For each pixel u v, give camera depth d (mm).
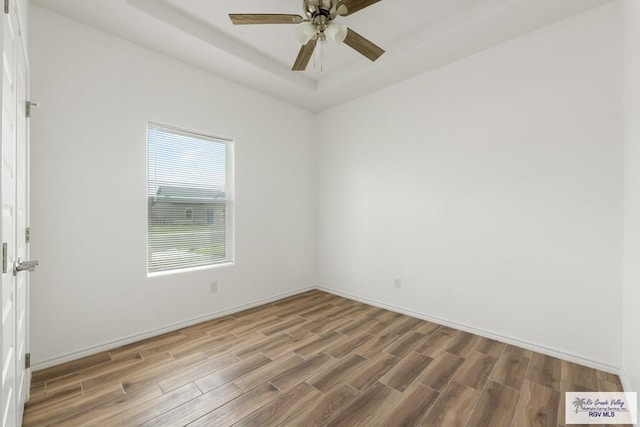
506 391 1783
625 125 1842
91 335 2223
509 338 2408
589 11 2033
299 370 2021
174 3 2193
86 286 2201
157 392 1767
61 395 1725
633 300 1680
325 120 3994
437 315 2863
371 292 3445
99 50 2264
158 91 2586
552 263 2199
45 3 1980
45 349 2023
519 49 2338
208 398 1715
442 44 2449
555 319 2189
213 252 3066
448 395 1750
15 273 1277
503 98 2422
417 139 3006
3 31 909
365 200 3506
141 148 2484
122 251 2377
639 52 1541
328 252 3967
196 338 2520
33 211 1975
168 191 2727
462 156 2672
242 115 3240
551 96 2189
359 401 1699
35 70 1981
